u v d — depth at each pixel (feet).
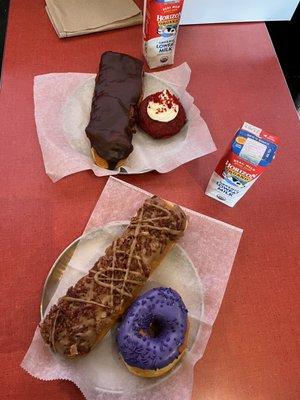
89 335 2.39
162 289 2.56
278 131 3.58
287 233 3.11
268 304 2.82
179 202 3.16
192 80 3.79
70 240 2.95
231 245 2.89
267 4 4.04
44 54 3.79
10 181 3.13
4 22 5.81
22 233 2.94
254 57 4.01
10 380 2.45
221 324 2.72
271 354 2.66
